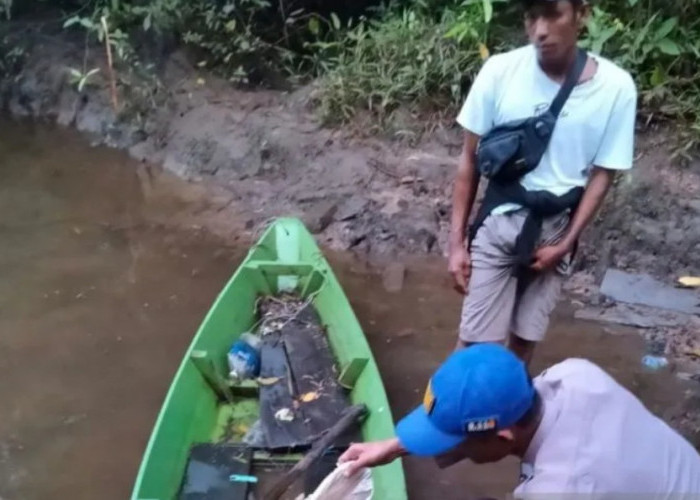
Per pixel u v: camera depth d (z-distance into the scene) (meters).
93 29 7.28
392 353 4.61
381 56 6.53
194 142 6.70
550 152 3.15
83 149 7.09
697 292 5.03
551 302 3.45
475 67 6.22
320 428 3.69
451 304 5.07
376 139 6.30
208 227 5.89
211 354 4.04
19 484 3.68
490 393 1.87
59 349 4.57
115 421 4.06
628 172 5.45
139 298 5.06
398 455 2.55
